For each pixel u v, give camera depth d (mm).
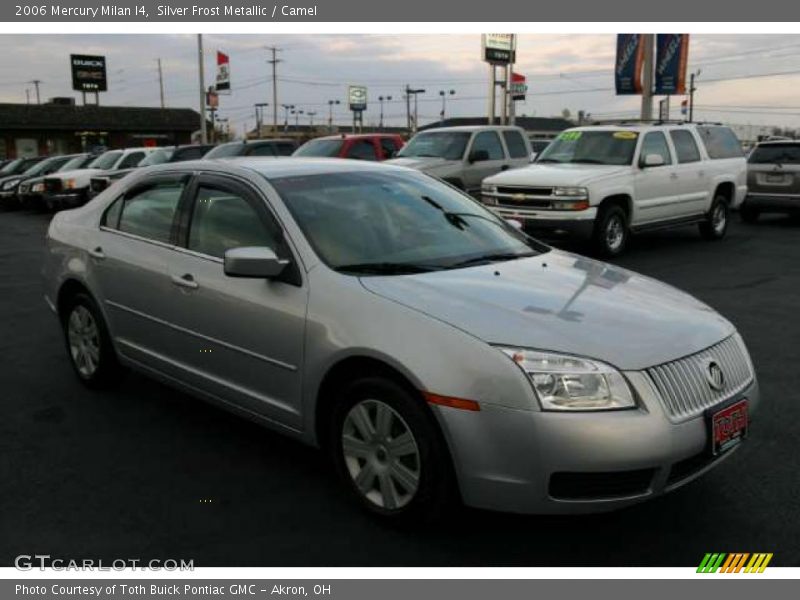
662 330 3455
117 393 5484
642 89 25562
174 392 5488
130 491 3949
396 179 4844
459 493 3291
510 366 3127
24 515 3713
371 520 3623
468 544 3414
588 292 3793
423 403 3295
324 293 3711
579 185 10805
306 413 3807
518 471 3113
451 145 14633
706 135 13234
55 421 4938
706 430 3303
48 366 6188
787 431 4621
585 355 3174
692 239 13852
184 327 4465
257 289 3998
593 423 3061
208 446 4516
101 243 5180
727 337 3707
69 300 5609
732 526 3535
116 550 3404
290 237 4000
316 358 3666
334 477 4094
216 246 4387
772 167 15430
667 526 3545
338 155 16031
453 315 3355
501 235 4715
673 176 12250
